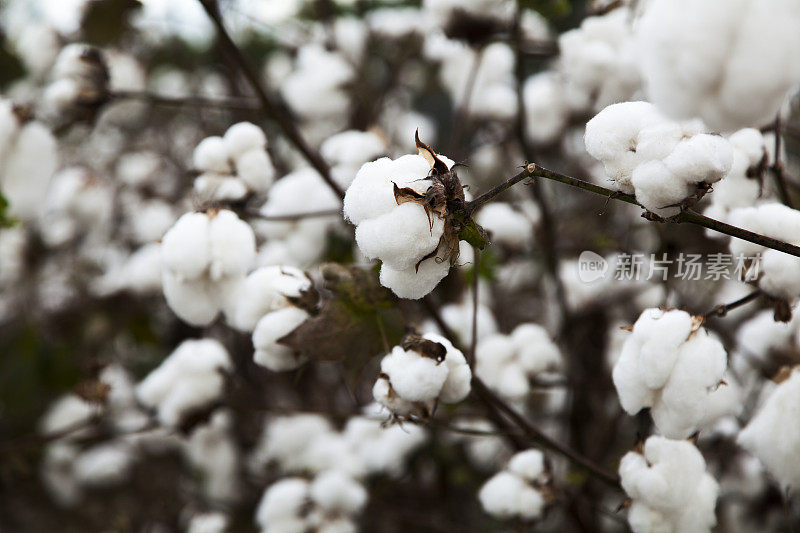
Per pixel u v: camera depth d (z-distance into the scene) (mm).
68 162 2818
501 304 2092
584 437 1833
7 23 2666
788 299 1289
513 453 1659
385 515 1897
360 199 1194
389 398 1273
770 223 1297
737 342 1509
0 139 1528
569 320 1737
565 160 2141
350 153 1646
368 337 1339
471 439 1840
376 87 2688
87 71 1603
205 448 2076
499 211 1766
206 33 2104
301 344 1336
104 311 2338
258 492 2131
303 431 1997
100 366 1668
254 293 1367
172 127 2828
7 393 2342
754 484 1609
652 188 1185
